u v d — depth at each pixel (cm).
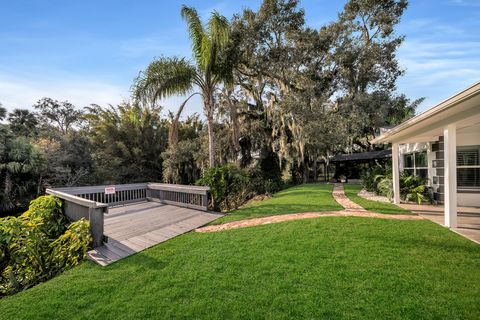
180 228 527
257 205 787
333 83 1750
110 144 1431
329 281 269
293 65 1540
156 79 755
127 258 363
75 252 385
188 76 773
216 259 344
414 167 950
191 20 736
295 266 309
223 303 237
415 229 457
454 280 264
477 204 716
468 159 728
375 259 321
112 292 265
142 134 1497
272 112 1489
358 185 1428
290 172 1881
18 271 365
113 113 1556
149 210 713
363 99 1475
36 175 1132
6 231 367
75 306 241
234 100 1445
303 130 1362
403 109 1812
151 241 441
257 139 1502
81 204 458
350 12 1605
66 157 1239
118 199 805
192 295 254
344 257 330
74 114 2834
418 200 746
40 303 248
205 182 754
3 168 1036
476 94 317
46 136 1375
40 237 406
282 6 1424
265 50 1444
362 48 1556
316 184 1539
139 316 222
